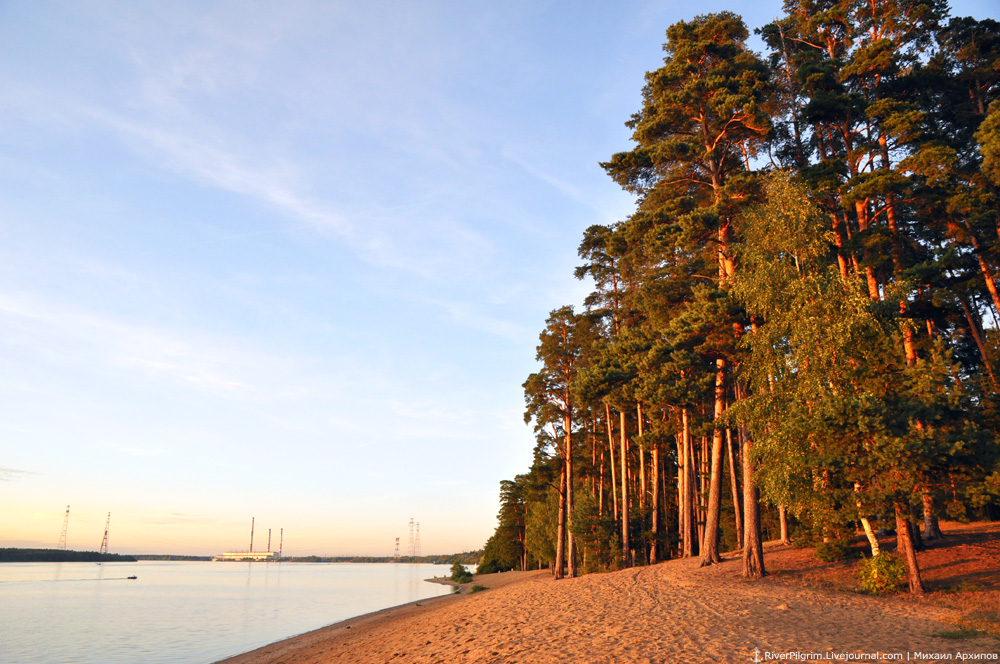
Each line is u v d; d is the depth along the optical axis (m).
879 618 13.50
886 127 24.39
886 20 27.64
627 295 36.28
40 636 32.19
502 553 85.75
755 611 15.36
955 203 23.34
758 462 19.39
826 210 26.72
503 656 13.01
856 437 16.52
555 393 40.38
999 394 23.58
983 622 11.85
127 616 43.22
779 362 18.30
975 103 30.72
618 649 12.14
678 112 25.64
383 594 65.06
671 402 24.77
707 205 26.80
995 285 27.92
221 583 101.81
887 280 28.30
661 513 40.91
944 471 16.30
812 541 24.59
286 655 22.61
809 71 27.20
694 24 26.27
